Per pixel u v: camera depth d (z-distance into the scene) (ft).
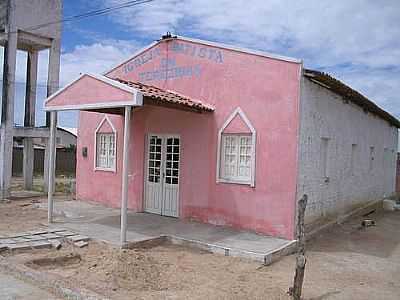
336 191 40.32
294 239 30.99
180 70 38.04
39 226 33.86
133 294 19.89
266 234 32.19
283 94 31.68
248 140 33.86
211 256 27.66
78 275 22.66
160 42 39.68
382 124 59.67
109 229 32.65
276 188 31.83
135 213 40.11
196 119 36.76
